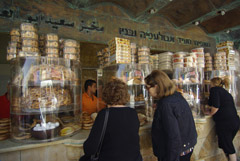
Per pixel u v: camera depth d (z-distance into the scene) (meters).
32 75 1.47
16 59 1.50
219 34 4.59
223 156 2.75
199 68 2.55
